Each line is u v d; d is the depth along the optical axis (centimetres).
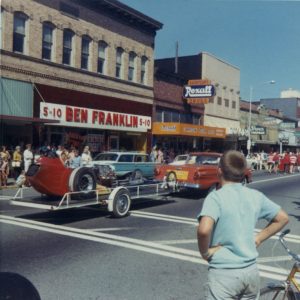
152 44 3145
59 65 2334
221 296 307
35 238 862
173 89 3419
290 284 362
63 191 1050
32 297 527
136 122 2919
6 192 1611
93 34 2595
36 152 2125
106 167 1229
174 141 3397
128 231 957
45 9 2253
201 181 1436
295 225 1101
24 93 2133
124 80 2845
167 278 623
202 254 309
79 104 2480
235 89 4494
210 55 3969
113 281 602
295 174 3139
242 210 316
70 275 623
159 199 1523
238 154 333
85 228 978
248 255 310
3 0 2017
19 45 2136
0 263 674
